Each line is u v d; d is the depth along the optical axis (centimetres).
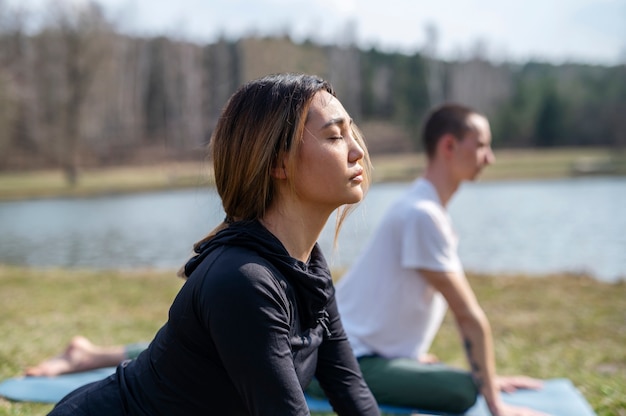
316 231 176
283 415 152
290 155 165
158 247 1329
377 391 310
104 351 357
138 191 2838
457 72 5912
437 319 329
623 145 4759
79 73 3422
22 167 3828
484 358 296
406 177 3011
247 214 171
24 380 345
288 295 163
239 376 154
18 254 1280
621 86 5284
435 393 304
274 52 5178
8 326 533
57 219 1914
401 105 5700
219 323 152
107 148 4506
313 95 167
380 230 319
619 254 1095
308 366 176
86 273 900
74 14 3422
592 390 369
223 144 171
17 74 3819
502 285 775
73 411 171
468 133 319
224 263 156
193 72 5262
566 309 643
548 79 5794
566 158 3925
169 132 5006
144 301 692
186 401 163
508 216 1650
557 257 1088
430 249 303
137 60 5169
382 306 315
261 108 165
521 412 291
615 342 511
